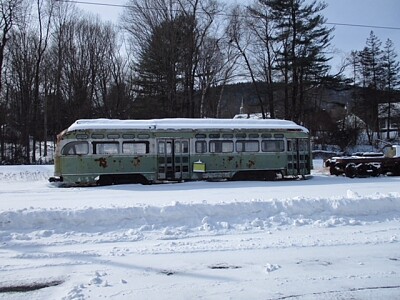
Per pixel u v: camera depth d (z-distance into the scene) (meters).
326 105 67.25
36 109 44.72
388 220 11.16
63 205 12.94
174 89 42.16
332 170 26.41
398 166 25.95
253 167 23.05
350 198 11.97
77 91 48.16
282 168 23.50
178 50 41.56
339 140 54.69
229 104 59.81
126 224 10.32
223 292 6.09
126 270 7.11
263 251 8.20
